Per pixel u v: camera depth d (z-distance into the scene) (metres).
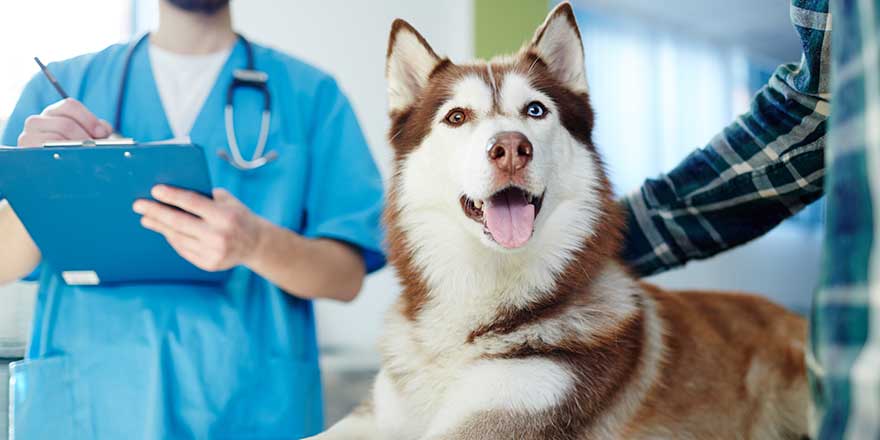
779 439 1.50
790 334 1.58
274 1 4.25
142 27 3.68
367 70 4.38
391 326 1.28
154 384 1.39
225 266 1.32
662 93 6.21
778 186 1.28
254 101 1.63
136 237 1.26
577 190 1.24
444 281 1.20
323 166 1.69
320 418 1.62
